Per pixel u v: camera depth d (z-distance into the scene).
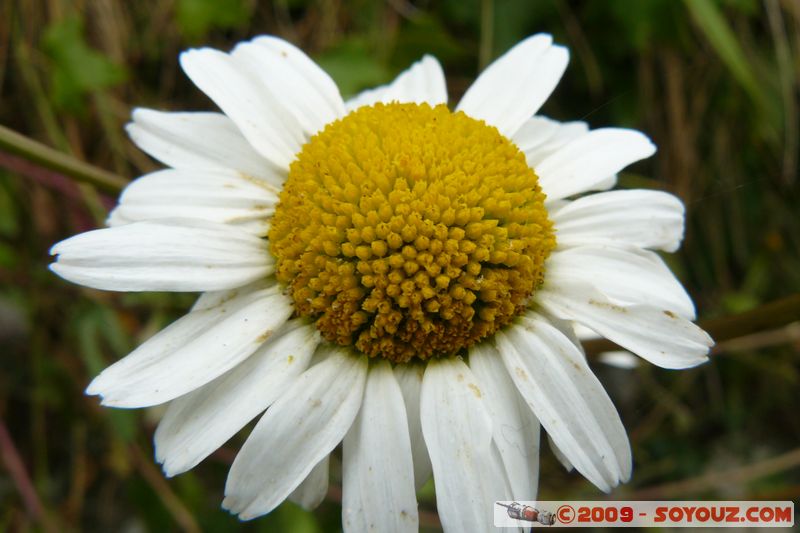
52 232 0.14
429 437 0.10
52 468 0.15
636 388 0.17
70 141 0.14
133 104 0.15
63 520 0.14
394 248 0.10
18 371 0.15
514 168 0.10
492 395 0.10
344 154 0.10
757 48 0.16
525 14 0.15
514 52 0.11
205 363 0.10
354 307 0.10
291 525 0.13
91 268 0.10
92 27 0.14
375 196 0.10
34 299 0.14
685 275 0.17
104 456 0.15
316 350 0.10
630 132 0.11
